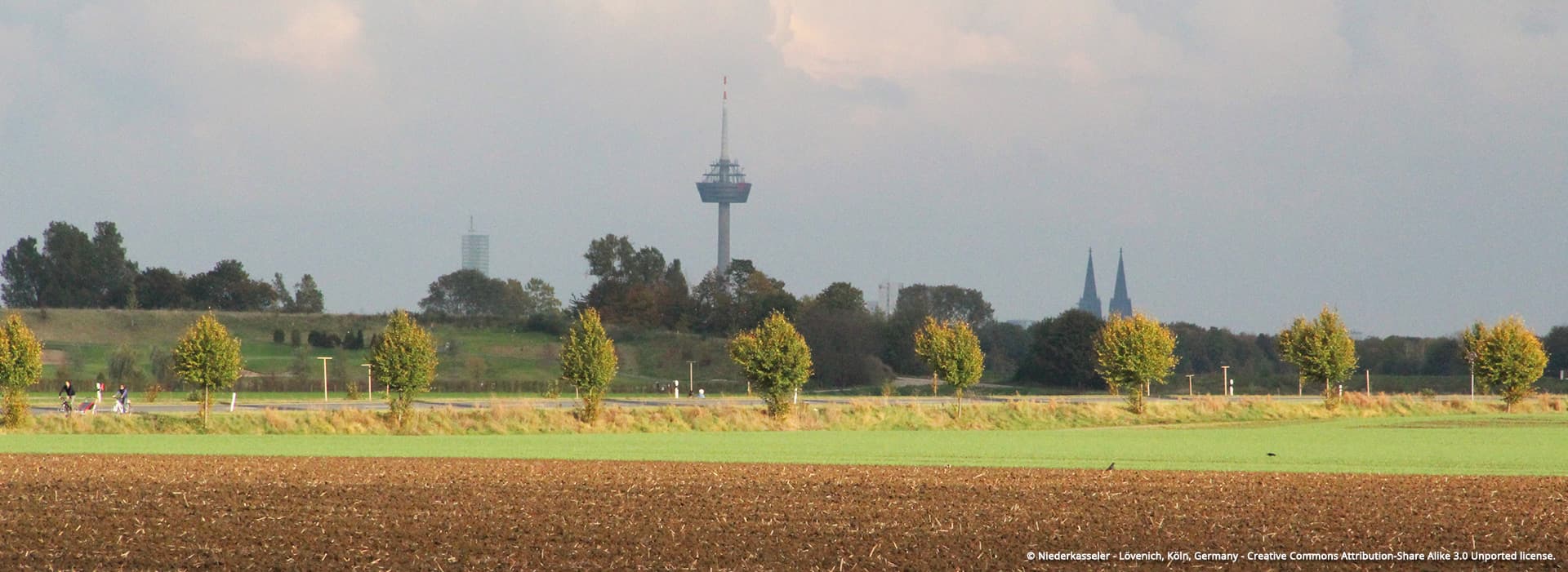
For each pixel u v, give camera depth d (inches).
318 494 4980.3
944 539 3971.5
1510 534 4094.5
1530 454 7209.6
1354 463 6555.1
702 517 4404.5
